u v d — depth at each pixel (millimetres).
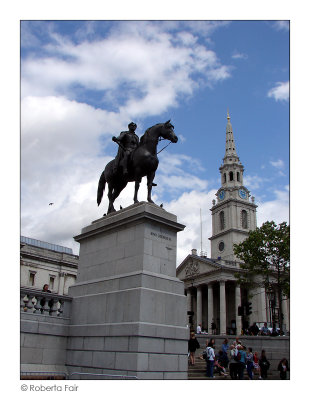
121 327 11023
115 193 15195
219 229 89000
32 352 12031
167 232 12703
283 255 42594
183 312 11977
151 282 11383
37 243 69562
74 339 12711
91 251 14016
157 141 13711
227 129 101062
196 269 77312
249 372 19016
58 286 60781
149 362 10453
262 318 68312
